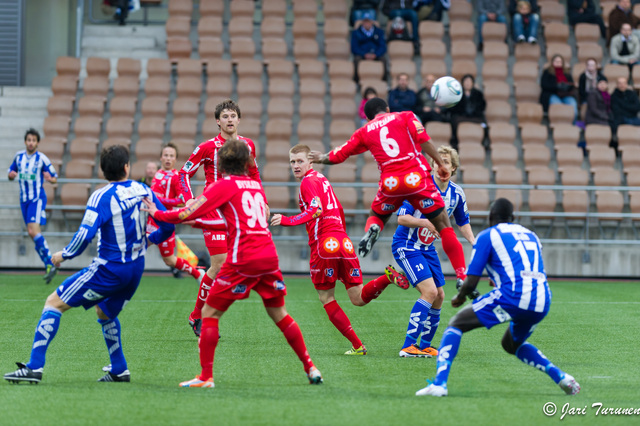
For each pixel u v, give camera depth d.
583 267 55.62
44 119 62.59
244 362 23.91
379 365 23.53
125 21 74.19
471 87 61.19
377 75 66.38
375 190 57.03
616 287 49.44
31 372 19.53
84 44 71.88
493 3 71.31
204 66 67.88
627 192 59.97
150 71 66.25
